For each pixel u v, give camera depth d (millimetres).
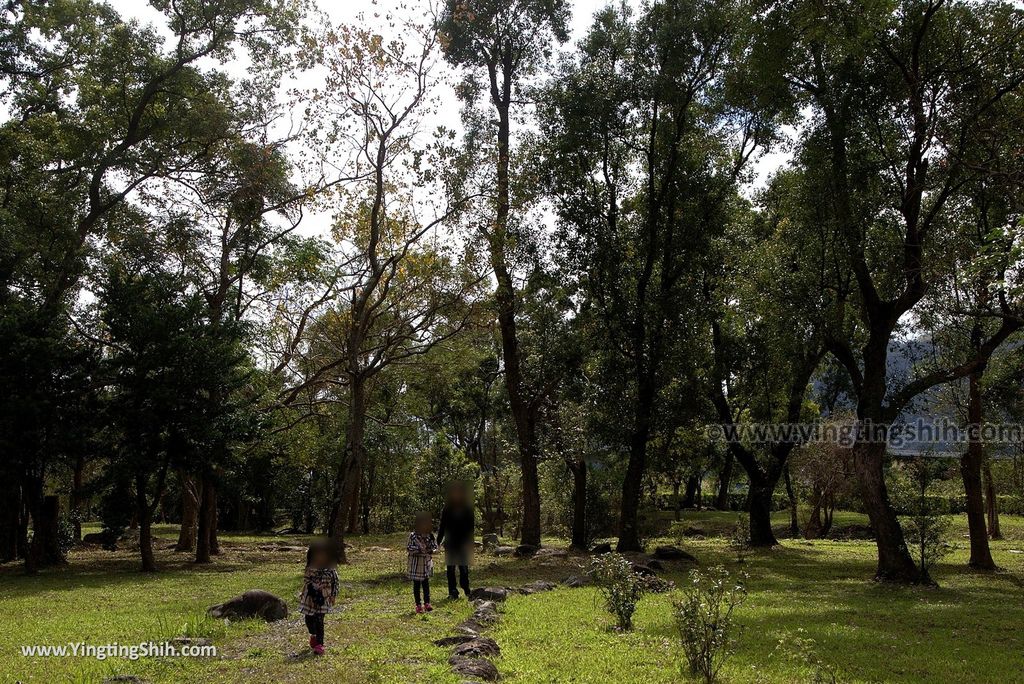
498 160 22109
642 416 22172
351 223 21328
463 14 22656
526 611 11828
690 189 22359
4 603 13352
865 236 17812
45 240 21109
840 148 16938
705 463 36594
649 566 18625
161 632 10031
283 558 24734
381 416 36812
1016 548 26828
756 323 23734
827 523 35469
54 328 18984
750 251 21609
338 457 37875
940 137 14094
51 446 18359
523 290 22906
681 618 8117
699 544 29125
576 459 25125
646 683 7527
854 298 20000
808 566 20719
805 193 18141
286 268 24062
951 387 22156
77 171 22031
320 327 24141
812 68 17250
